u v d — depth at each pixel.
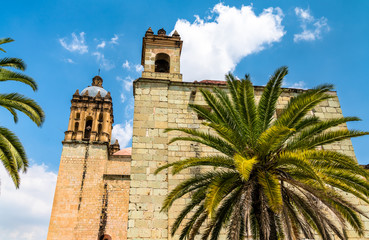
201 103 21.97
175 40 26.48
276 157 13.08
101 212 37.81
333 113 23.19
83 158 41.16
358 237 18.55
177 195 14.93
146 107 21.20
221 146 14.71
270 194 11.25
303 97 14.09
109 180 39.97
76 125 46.00
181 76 24.12
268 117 14.79
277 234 13.87
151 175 18.95
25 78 16.72
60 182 39.09
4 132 15.33
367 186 13.18
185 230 14.76
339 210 13.61
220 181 12.58
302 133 14.04
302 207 13.70
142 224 17.52
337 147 21.59
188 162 13.96
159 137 20.27
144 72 23.91
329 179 13.55
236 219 12.06
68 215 37.06
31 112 16.28
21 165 15.35
